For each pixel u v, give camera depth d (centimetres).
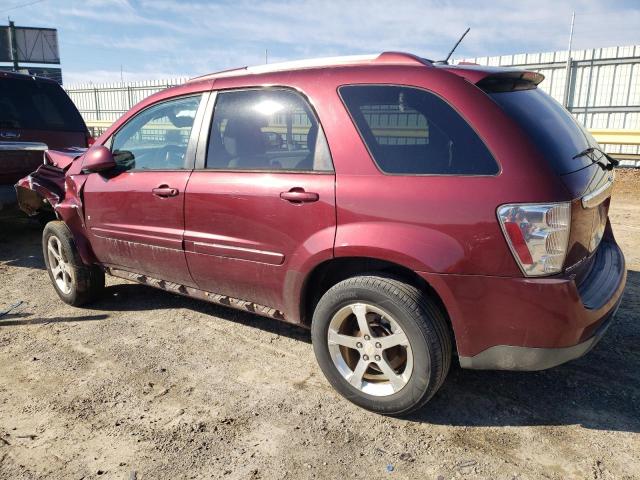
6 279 519
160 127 365
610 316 264
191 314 421
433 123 254
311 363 338
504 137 239
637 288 450
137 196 363
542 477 231
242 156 317
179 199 337
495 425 269
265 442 259
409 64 270
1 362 345
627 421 270
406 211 251
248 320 408
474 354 251
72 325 403
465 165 244
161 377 322
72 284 427
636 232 658
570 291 231
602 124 1409
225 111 328
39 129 671
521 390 300
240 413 283
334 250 270
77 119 724
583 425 267
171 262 356
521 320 236
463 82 254
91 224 404
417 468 239
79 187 407
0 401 298
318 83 288
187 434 266
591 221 256
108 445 258
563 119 288
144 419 279
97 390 309
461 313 245
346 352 285
